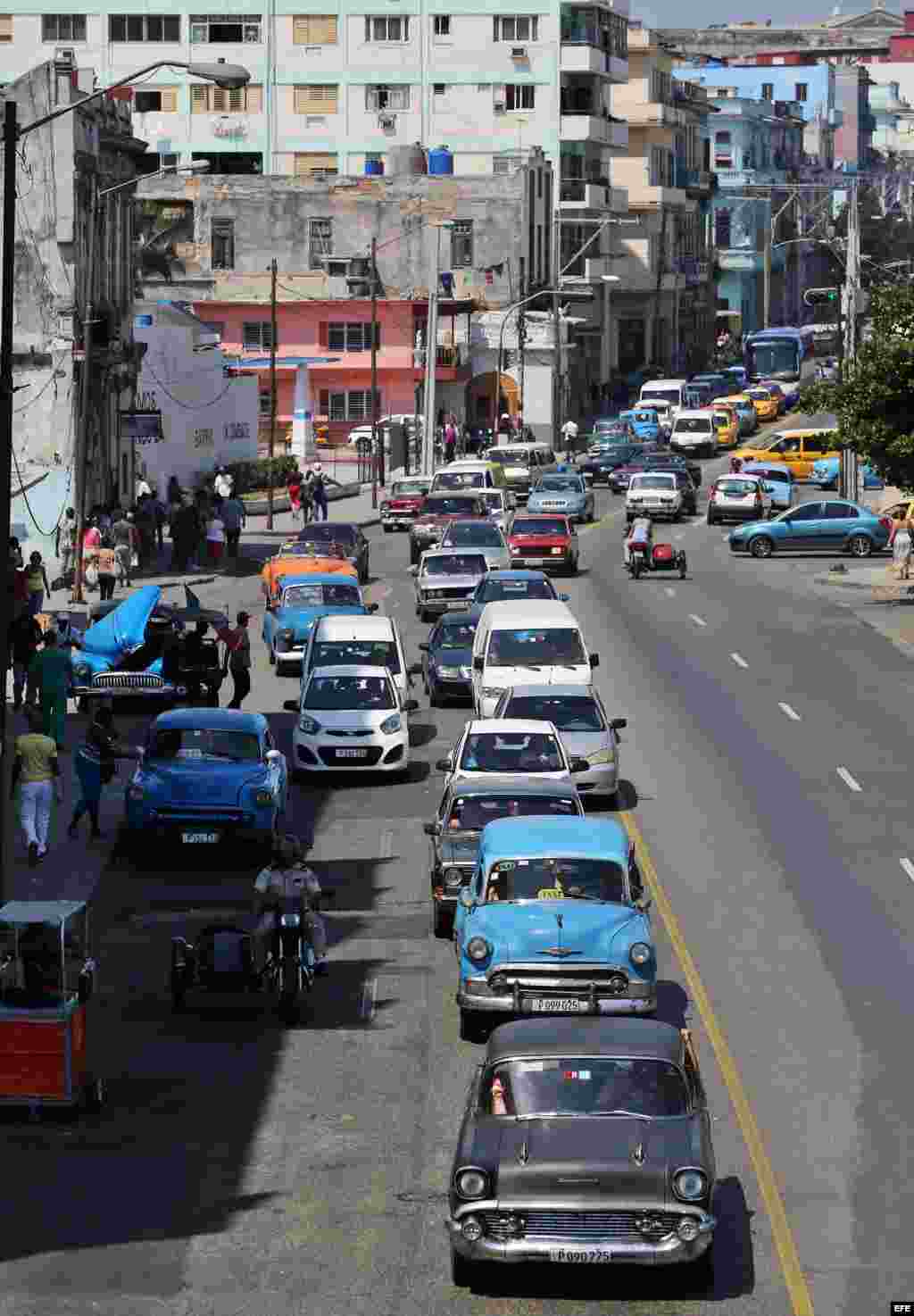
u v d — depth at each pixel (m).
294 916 28.17
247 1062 26.28
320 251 144.00
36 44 162.75
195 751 38.59
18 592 53.22
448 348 136.75
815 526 88.00
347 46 163.00
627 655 60.50
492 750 36.84
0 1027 24.00
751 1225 21.02
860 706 52.78
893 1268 19.86
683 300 198.12
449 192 144.75
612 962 26.53
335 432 137.12
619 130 173.62
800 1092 25.11
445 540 71.44
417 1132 23.67
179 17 162.50
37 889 35.22
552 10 162.50
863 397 69.50
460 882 31.69
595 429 130.38
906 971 30.30
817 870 36.22
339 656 47.75
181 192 143.50
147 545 78.56
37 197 74.31
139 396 92.25
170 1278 19.50
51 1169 22.52
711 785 43.19
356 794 43.56
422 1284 19.44
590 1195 18.86
